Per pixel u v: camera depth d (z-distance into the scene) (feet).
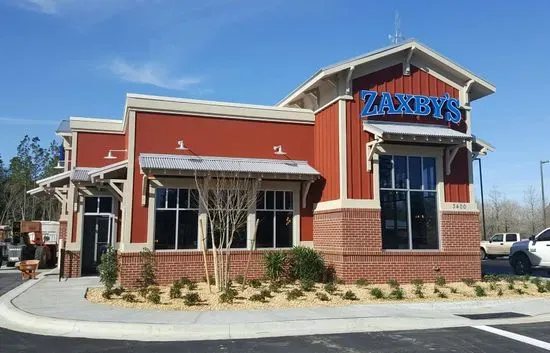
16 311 36.91
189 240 52.24
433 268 52.80
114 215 63.21
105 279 45.75
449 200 54.90
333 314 36.11
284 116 57.82
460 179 55.83
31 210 231.09
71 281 56.49
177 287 44.91
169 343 28.71
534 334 31.60
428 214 54.39
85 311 36.52
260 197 55.52
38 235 94.99
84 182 59.47
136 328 31.76
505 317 37.37
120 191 51.93
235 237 53.78
